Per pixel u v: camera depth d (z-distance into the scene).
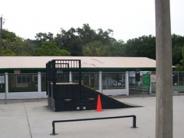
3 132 11.46
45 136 10.54
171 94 5.50
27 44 62.53
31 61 30.27
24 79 27.30
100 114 16.06
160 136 5.52
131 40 64.25
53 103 17.92
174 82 31.27
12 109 18.77
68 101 17.80
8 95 26.80
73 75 27.86
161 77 5.46
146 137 9.97
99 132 10.95
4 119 14.70
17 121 14.02
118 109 18.09
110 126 12.11
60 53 57.59
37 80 27.52
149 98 25.41
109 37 80.25
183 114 15.23
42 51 57.19
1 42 53.59
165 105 5.47
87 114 16.20
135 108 18.33
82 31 78.81
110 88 29.20
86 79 28.53
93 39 78.25
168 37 5.43
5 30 62.66
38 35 78.62
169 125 5.49
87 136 10.30
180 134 10.44
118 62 32.03
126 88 29.55
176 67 40.66
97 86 28.80
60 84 17.88
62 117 15.17
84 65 29.20
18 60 30.89
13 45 57.75
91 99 18.20
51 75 18.95
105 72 29.09
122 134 10.51
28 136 10.63
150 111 16.75
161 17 5.41
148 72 29.86
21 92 27.11
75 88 17.98
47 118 14.88
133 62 32.69
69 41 75.88
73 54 74.62
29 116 15.64
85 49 66.12
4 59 31.44
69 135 10.55
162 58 5.44
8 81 26.88
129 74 29.83
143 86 29.89
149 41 59.00
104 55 64.75
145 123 12.67
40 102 23.25
